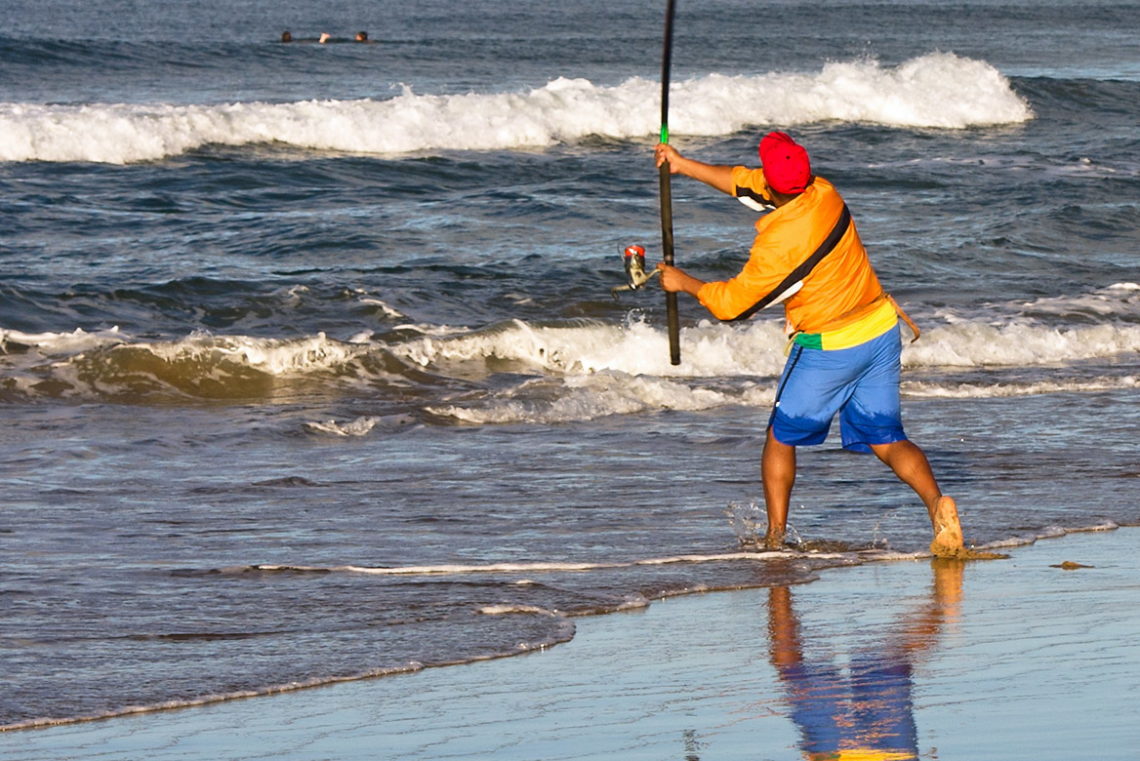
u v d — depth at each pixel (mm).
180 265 59312
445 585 23062
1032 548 25656
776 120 113500
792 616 20875
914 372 47531
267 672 18172
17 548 26047
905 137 110250
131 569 24359
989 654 18266
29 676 17953
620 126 105000
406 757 14680
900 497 30438
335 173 84500
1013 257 66750
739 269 61656
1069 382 45344
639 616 21172
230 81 131750
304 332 50125
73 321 50031
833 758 14172
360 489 31641
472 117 100500
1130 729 14789
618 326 49594
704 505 29781
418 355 46656
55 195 74750
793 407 24781
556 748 14812
